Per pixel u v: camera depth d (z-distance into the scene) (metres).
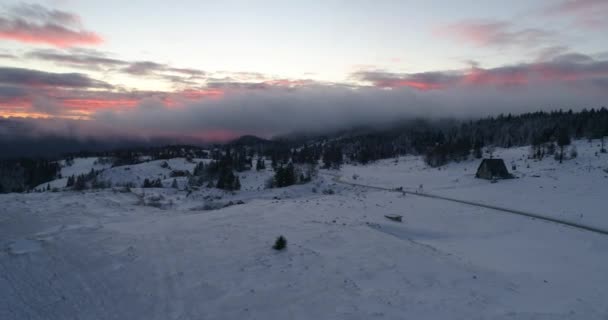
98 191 52.47
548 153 78.69
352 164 140.00
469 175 70.19
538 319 11.82
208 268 15.72
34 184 136.25
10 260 15.86
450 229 31.27
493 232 30.61
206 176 99.75
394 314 11.70
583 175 54.44
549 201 42.41
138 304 12.54
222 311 11.98
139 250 18.20
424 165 100.06
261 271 15.26
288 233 21.66
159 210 39.59
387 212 35.53
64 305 12.42
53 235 20.42
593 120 104.69
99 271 15.36
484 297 13.57
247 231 22.25
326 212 31.56
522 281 16.48
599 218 34.31
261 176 103.12
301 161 126.50
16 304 12.30
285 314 11.72
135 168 132.62
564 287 16.39
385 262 16.77
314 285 13.85
